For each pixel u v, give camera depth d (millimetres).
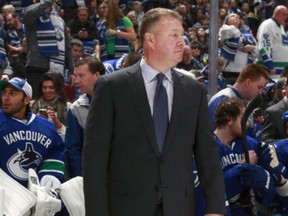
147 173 5801
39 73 13656
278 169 7277
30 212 7184
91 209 5770
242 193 7203
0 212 6816
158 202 5812
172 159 5848
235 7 25469
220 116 7371
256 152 7359
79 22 17875
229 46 15984
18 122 7520
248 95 9359
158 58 5910
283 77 11352
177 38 5898
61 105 10117
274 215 7520
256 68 9336
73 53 15297
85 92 8664
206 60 17312
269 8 25234
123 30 15250
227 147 7344
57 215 7965
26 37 13766
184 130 5906
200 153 6012
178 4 24047
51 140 7617
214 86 10930
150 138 5809
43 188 7227
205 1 24844
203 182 6012
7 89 7477
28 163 7496
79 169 8484
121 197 5816
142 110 5840
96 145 5816
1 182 7117
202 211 6777
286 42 15703
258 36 15742
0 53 13906
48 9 13609
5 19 16484
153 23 5895
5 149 7438
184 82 6012
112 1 15297
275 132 9422
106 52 15492
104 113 5840
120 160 5836
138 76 5926
